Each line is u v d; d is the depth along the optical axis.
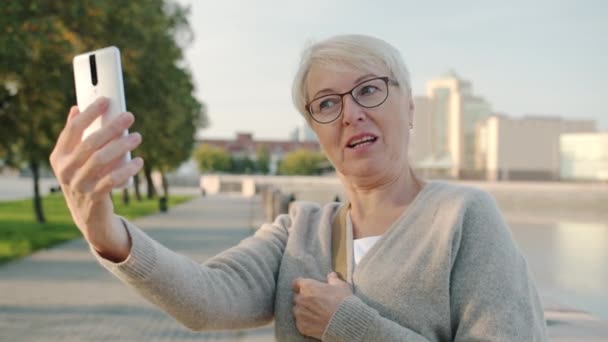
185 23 22.86
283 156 119.88
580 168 81.88
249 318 1.90
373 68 1.85
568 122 94.88
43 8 12.77
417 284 1.72
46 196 45.78
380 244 1.82
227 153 107.50
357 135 1.84
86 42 14.02
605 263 10.53
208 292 1.75
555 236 15.23
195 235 17.62
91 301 8.27
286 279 1.93
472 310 1.67
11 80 13.59
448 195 1.82
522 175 93.25
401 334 1.64
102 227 1.48
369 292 1.76
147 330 6.71
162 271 1.60
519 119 93.12
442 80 102.06
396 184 1.93
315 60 1.89
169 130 22.36
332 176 76.31
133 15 15.56
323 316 1.71
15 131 15.31
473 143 100.69
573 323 5.17
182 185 83.25
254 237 2.14
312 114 1.92
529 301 1.69
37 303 8.12
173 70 21.91
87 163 1.33
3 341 6.24
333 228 2.02
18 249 13.46
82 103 1.47
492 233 1.73
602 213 24.39
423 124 102.00
